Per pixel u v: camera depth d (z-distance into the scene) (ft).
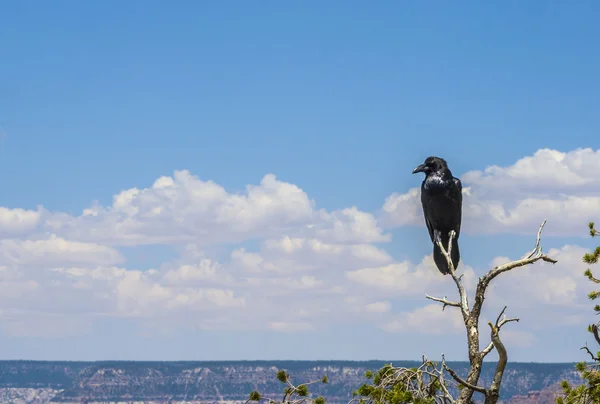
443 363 46.57
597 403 54.80
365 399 52.16
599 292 58.08
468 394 46.75
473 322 47.29
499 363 45.80
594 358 55.67
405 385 51.70
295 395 51.70
